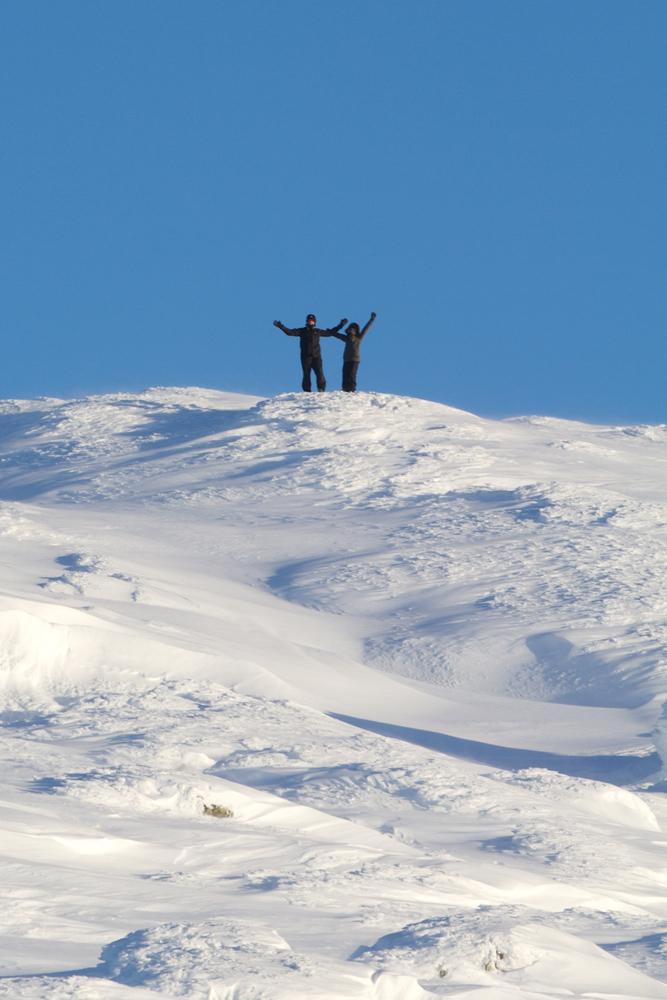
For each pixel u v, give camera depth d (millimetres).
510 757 68000
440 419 168125
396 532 124000
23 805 34344
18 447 176750
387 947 25422
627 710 80562
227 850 32875
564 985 25234
